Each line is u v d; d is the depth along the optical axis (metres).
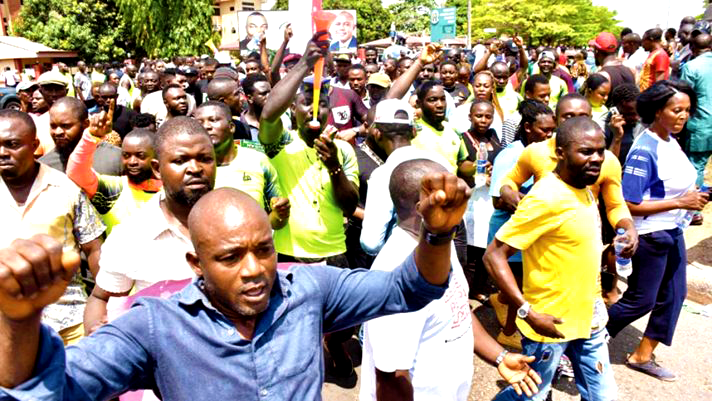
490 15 49.91
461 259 4.23
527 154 3.65
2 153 2.53
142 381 1.37
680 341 4.31
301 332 1.46
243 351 1.37
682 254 3.66
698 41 6.70
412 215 2.18
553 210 2.62
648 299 3.64
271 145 3.57
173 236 2.18
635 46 9.32
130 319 1.35
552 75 8.57
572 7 51.56
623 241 3.07
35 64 27.62
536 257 2.78
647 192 3.56
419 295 1.50
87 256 2.88
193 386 1.35
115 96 6.29
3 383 1.00
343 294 1.58
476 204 4.75
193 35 27.16
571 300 2.75
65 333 2.76
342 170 3.52
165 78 7.85
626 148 4.88
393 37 21.92
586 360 2.92
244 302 1.33
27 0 31.67
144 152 3.01
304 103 3.54
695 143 6.16
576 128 2.57
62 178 2.75
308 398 1.42
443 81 7.78
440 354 2.09
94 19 31.34
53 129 3.56
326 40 3.24
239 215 1.33
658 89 3.54
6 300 0.92
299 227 3.59
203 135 2.15
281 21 13.77
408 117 3.30
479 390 3.76
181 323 1.37
